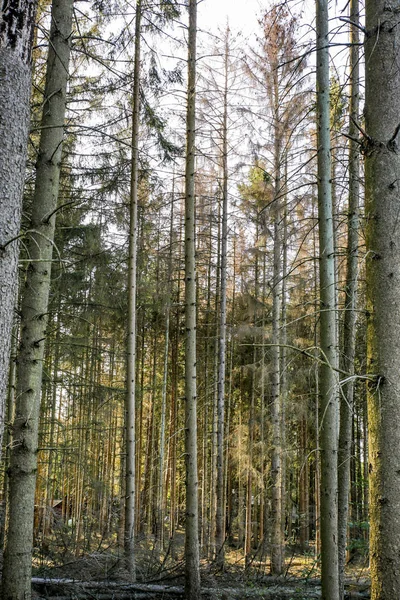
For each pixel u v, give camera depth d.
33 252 4.66
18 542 4.35
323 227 5.18
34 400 4.59
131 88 9.52
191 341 7.52
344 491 6.62
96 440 15.21
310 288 12.46
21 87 2.51
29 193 7.47
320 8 5.34
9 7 2.47
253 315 13.86
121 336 14.74
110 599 6.98
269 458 13.59
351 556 10.98
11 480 4.48
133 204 9.58
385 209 2.94
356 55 6.25
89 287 10.52
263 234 11.02
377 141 2.99
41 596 6.58
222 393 12.48
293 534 16.73
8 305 2.42
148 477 18.75
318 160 5.33
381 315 2.88
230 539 14.77
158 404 19.92
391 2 3.04
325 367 4.90
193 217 7.94
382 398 2.80
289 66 6.96
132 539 8.20
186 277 7.75
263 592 7.86
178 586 7.41
